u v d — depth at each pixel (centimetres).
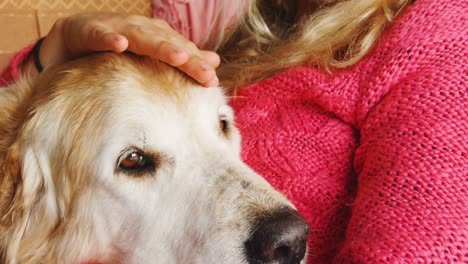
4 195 38
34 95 42
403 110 36
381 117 38
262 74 48
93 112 37
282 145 42
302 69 43
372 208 34
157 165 37
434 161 33
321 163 41
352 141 41
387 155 35
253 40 53
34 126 39
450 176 33
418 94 36
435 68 37
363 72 40
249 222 32
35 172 39
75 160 37
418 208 32
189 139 38
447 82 36
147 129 36
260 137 43
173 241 35
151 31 40
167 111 37
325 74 42
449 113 35
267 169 42
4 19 73
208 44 60
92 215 37
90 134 37
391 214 32
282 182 41
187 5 63
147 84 38
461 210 32
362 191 36
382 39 40
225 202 34
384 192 34
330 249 40
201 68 37
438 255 30
